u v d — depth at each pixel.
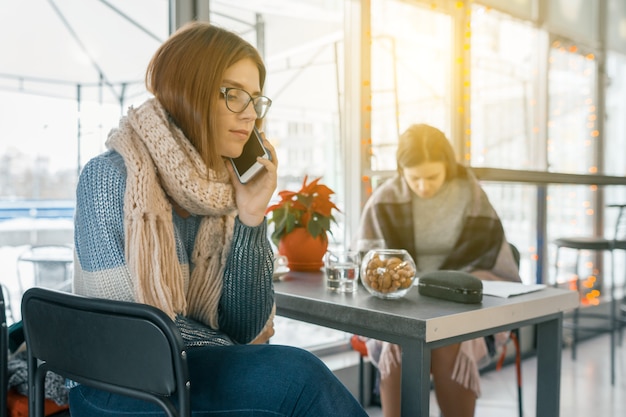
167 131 1.09
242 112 1.17
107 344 0.85
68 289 2.00
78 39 2.39
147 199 1.04
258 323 1.27
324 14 2.90
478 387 1.82
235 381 0.94
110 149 1.10
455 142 3.35
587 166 4.62
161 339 0.81
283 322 3.30
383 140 2.98
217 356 0.98
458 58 3.33
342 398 0.96
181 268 1.15
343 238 2.98
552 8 4.14
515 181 3.10
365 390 2.78
